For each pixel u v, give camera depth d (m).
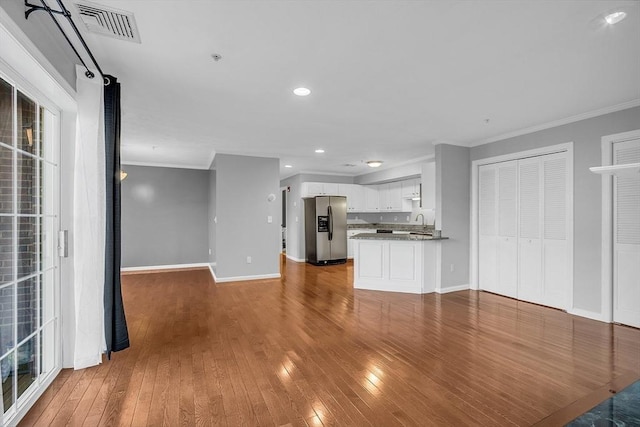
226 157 5.85
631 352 2.83
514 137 4.57
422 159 6.41
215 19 1.91
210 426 1.84
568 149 3.93
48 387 2.22
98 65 2.48
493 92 3.05
